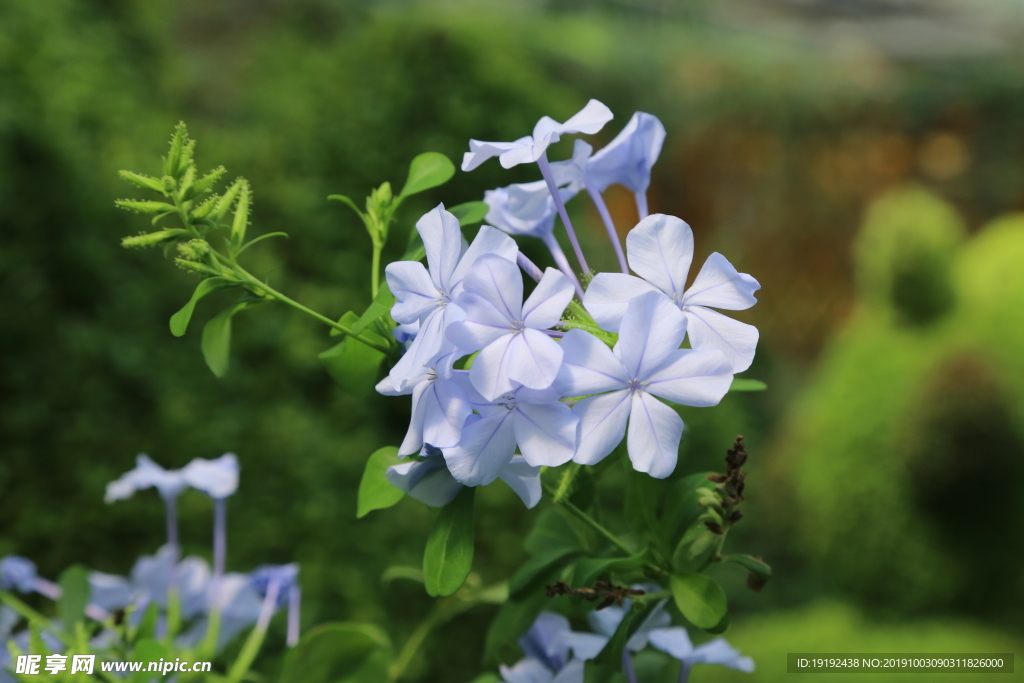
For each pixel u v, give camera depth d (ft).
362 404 3.13
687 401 0.88
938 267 3.63
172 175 0.95
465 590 1.18
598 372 0.87
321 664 1.05
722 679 2.93
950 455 3.25
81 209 2.71
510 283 0.87
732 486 0.94
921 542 3.36
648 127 1.04
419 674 2.89
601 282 0.90
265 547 2.83
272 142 3.34
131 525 2.69
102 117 2.92
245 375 2.96
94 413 2.68
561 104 3.50
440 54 3.34
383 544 2.97
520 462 0.89
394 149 3.33
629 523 0.99
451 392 0.87
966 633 3.12
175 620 1.08
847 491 3.53
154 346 2.81
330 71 3.45
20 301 2.59
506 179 3.32
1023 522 3.23
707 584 0.94
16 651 0.95
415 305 0.89
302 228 3.22
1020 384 3.33
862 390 3.63
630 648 1.01
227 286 0.97
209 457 2.81
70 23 3.07
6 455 2.55
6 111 2.58
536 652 1.04
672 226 0.91
